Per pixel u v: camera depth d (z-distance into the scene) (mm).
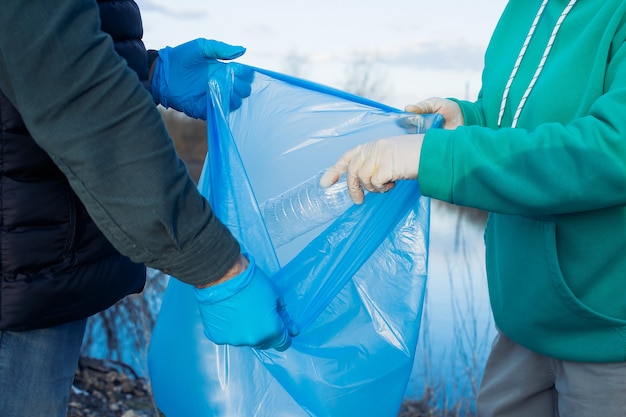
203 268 1124
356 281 1522
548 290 1510
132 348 3660
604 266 1459
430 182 1368
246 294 1175
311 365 1430
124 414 2998
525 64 1614
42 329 1252
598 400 1526
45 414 1278
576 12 1529
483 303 5105
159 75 1776
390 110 1669
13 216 1156
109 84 1020
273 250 1418
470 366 3791
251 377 1442
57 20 979
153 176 1047
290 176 1604
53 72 979
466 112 1736
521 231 1578
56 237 1206
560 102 1470
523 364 1738
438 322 4590
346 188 1521
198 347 1458
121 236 1070
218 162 1491
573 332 1531
